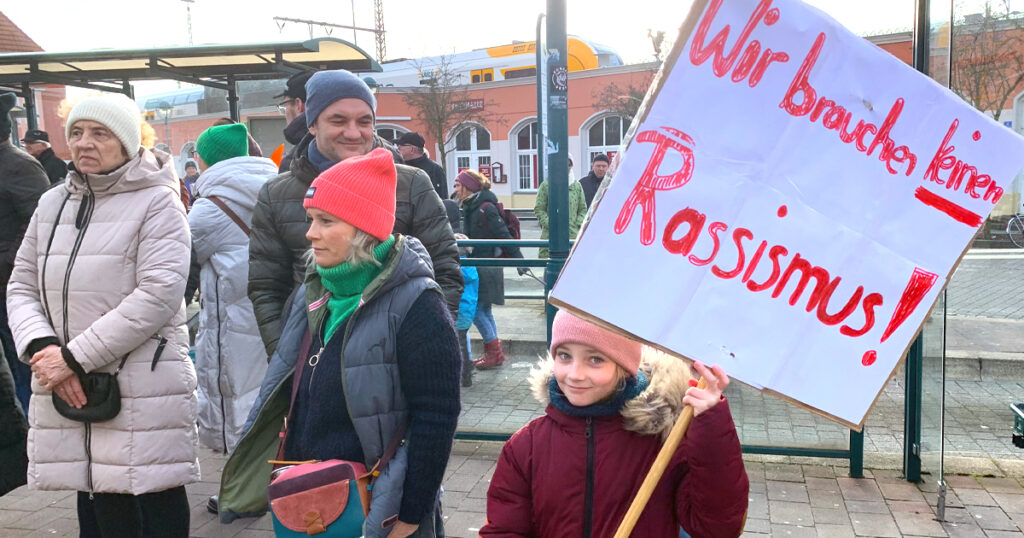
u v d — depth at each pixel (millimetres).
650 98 1704
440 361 2098
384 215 2102
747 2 1676
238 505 2334
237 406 3908
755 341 1763
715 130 1717
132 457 2744
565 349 1904
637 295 1725
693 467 1739
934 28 3793
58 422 2787
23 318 2777
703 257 1732
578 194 8977
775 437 4391
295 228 2887
